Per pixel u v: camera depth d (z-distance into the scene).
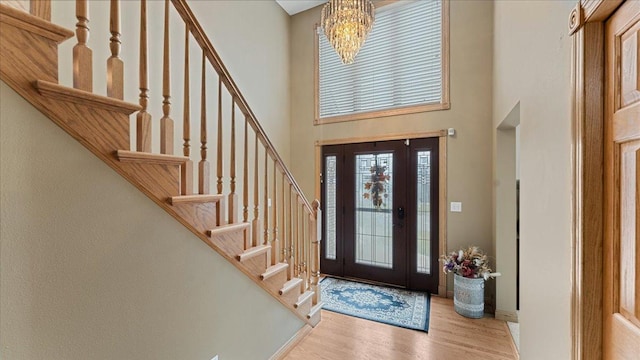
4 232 0.84
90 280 1.05
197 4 2.87
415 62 3.61
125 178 1.18
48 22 0.92
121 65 1.19
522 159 1.85
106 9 2.11
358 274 3.90
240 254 1.82
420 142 3.51
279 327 2.23
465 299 2.83
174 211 1.39
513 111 2.17
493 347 2.32
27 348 0.89
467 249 3.11
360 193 3.91
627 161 0.95
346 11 2.54
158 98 2.47
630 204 0.93
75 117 1.00
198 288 1.54
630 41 0.93
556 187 1.33
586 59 1.07
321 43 4.23
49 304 0.94
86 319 1.04
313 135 4.24
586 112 1.07
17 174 0.86
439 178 3.38
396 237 3.65
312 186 4.25
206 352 1.59
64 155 0.97
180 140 2.67
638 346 0.88
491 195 3.10
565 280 1.23
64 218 0.97
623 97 0.96
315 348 2.32
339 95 4.10
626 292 0.95
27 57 0.88
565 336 1.23
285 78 4.29
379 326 2.66
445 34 3.36
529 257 1.71
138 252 1.23
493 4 3.07
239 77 3.42
